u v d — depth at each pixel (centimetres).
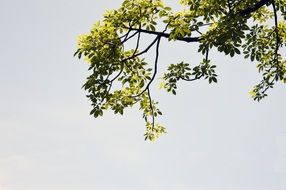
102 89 1052
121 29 1081
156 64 1129
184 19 987
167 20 1003
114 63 1067
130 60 1181
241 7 986
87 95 1046
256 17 1365
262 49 1355
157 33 1041
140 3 1059
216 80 1041
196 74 1048
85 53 1064
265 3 913
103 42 1068
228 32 815
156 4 1051
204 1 1029
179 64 1150
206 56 1006
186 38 980
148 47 1076
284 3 1181
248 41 1062
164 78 1197
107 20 1079
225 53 848
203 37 909
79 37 1073
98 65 1026
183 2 1160
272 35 1390
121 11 1072
